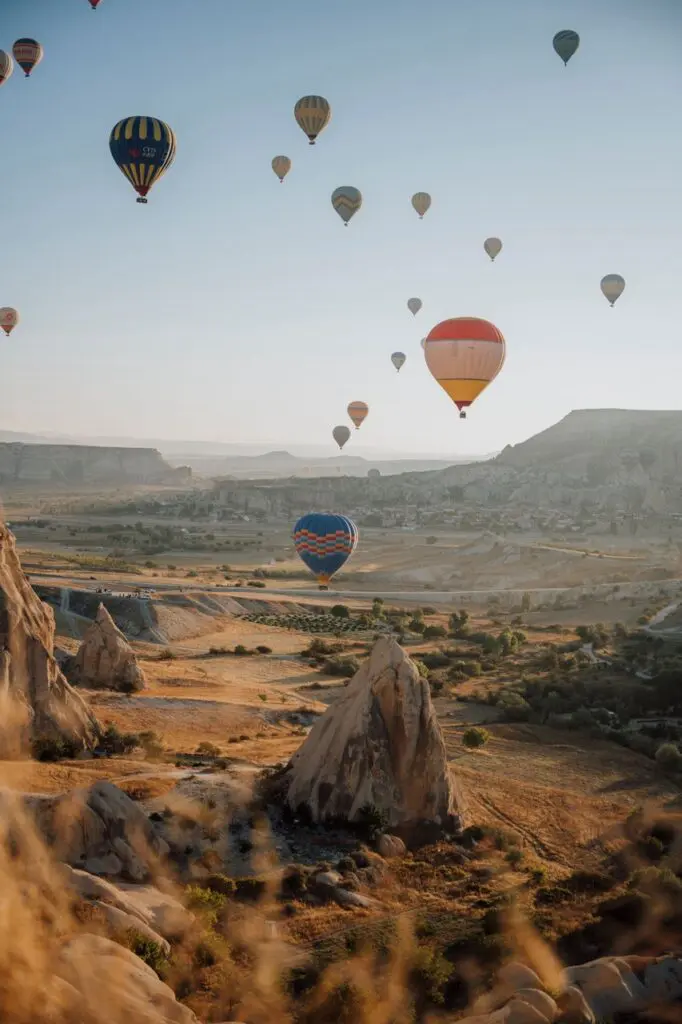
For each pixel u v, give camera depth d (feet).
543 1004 80.07
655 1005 85.30
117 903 85.05
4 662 143.02
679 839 134.51
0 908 71.26
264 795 126.52
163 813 113.80
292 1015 78.79
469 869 116.57
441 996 84.69
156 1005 64.08
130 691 208.54
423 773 128.47
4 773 119.75
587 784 163.43
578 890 111.96
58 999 59.26
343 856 113.91
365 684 132.16
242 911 96.58
